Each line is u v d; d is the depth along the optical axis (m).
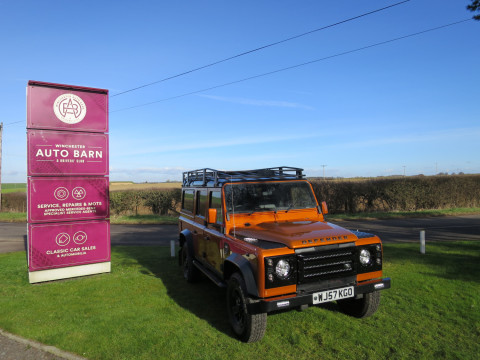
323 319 4.99
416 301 5.54
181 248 8.02
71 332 4.73
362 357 3.90
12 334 4.71
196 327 4.86
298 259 4.04
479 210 20.80
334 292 4.14
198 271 7.05
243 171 5.96
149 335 4.60
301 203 5.62
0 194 31.50
